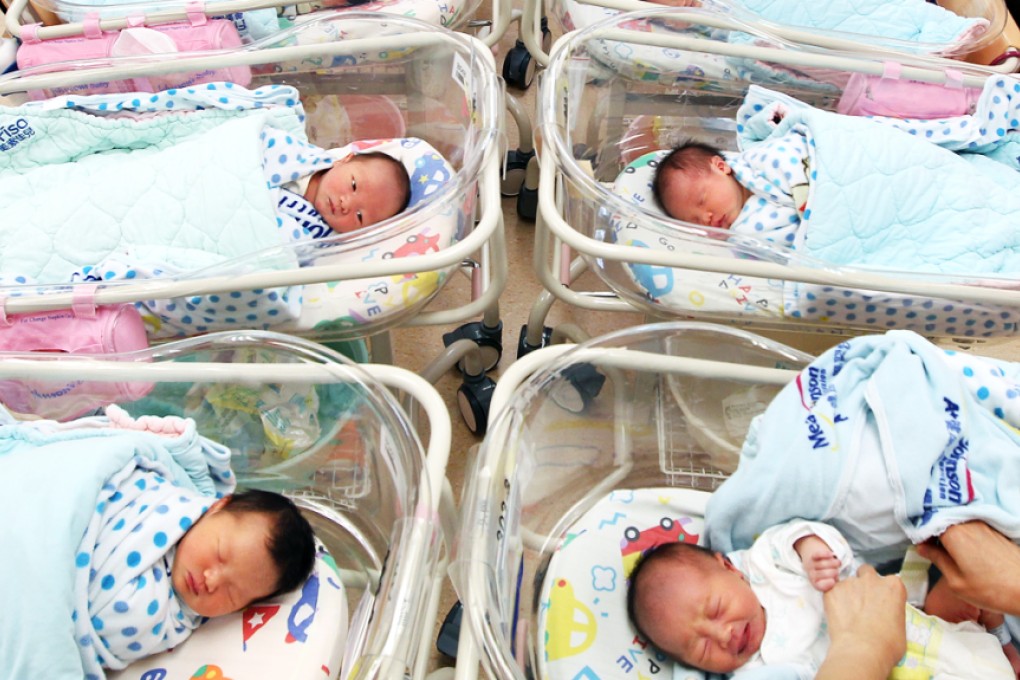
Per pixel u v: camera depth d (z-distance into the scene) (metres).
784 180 1.24
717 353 1.04
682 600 0.88
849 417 0.92
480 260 1.27
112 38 1.43
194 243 1.17
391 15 1.38
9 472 0.86
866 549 0.96
